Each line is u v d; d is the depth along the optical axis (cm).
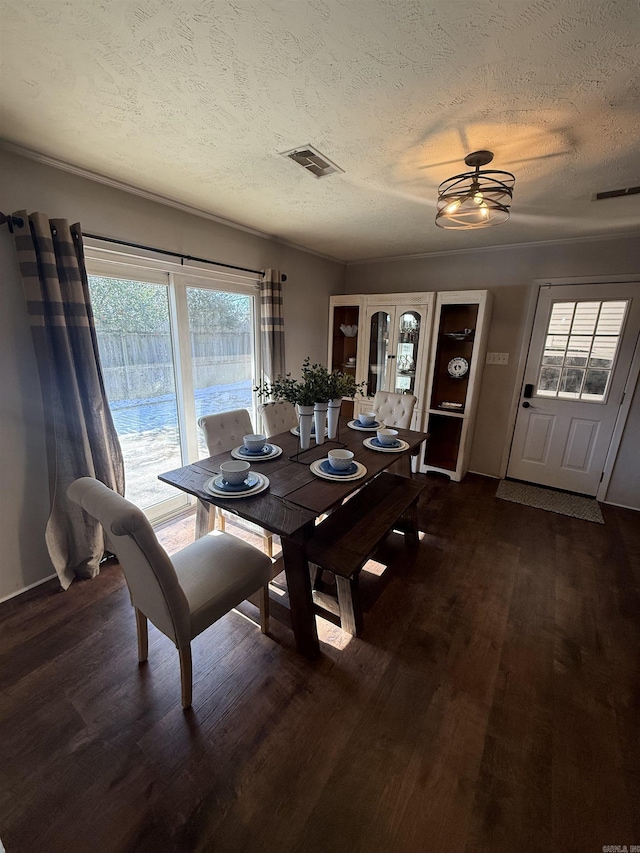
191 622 133
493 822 110
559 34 103
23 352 187
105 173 205
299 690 150
